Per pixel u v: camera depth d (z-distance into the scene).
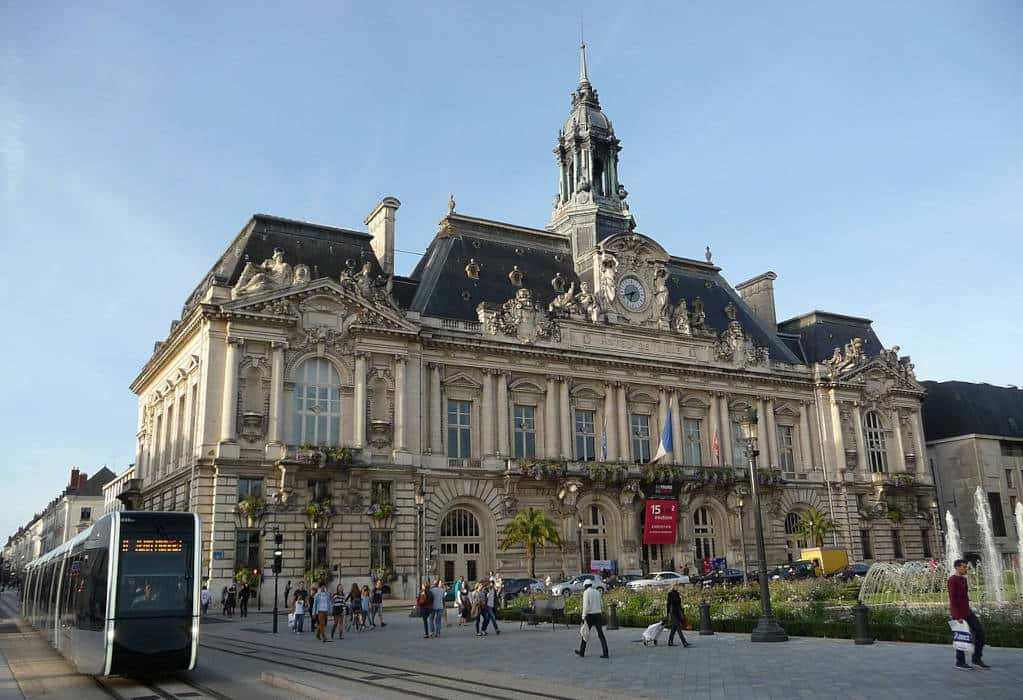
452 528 62.09
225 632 39.66
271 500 54.16
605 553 67.12
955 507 91.94
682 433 73.31
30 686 23.33
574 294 72.06
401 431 59.38
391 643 33.16
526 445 66.25
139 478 75.69
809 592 40.56
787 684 19.17
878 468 83.62
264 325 56.44
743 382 77.56
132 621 22.14
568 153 82.19
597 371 69.81
